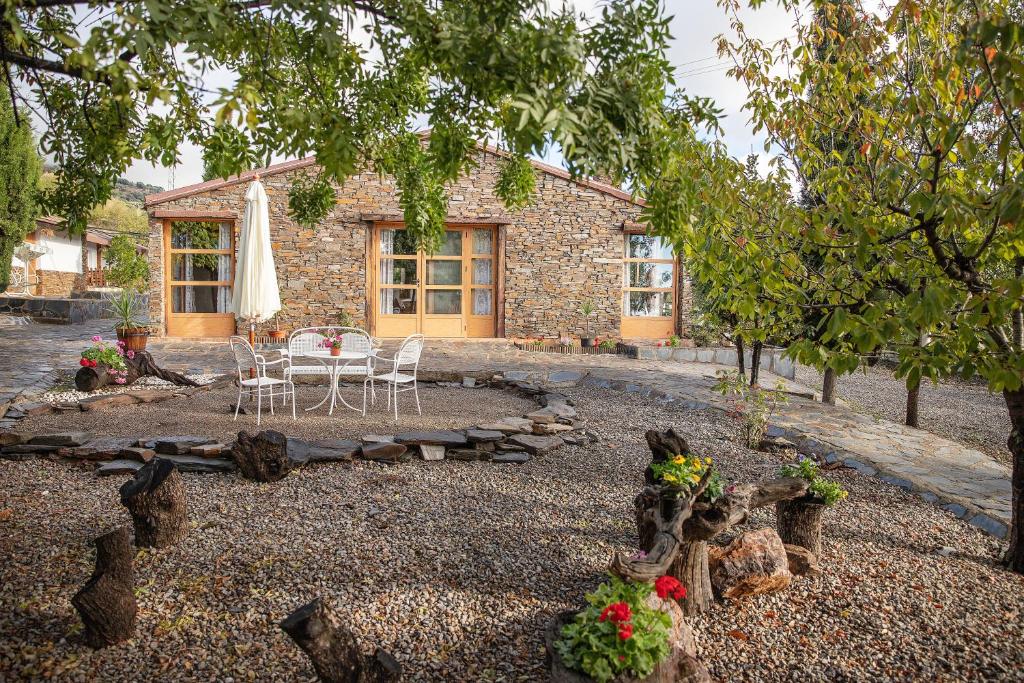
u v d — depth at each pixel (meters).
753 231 3.56
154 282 13.64
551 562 3.90
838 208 3.22
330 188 5.17
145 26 1.95
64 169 3.91
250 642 3.01
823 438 6.91
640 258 14.91
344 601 3.36
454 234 14.60
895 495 5.34
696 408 8.42
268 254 9.20
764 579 3.48
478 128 3.56
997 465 6.29
